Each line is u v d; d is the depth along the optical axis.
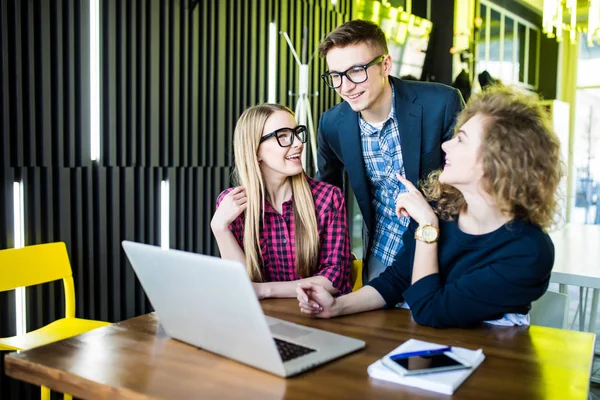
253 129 2.03
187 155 4.51
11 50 3.31
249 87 5.14
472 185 1.55
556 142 1.51
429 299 1.56
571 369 1.24
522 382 1.17
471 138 1.52
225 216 2.04
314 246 2.11
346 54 2.14
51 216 3.58
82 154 3.74
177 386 1.13
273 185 2.12
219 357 1.30
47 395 2.50
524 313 1.56
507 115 1.49
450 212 1.68
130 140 4.05
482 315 1.51
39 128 3.50
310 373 1.20
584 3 7.80
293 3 5.60
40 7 3.42
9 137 3.31
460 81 7.89
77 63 3.70
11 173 3.33
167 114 4.30
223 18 4.74
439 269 1.66
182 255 1.20
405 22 7.15
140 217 4.19
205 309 1.23
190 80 4.50
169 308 1.35
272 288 1.87
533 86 9.16
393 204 2.46
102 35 3.83
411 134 2.33
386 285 1.75
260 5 5.17
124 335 1.45
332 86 2.25
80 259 3.77
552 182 1.49
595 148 9.10
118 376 1.18
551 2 6.45
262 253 2.12
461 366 1.20
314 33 5.92
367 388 1.13
